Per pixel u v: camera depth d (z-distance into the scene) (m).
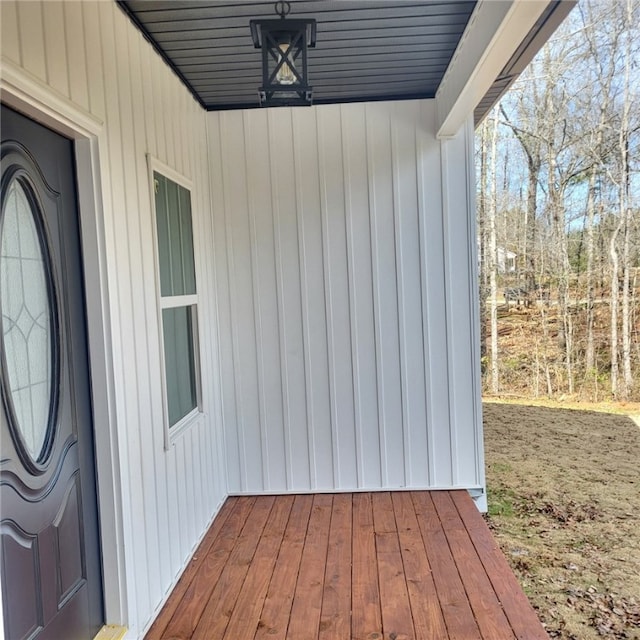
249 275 3.67
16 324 1.60
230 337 3.70
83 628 1.92
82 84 1.88
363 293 3.64
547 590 2.95
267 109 3.60
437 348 3.64
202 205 3.45
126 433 2.13
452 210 3.58
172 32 2.58
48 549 1.71
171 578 2.54
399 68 3.18
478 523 3.12
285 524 3.21
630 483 4.68
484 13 2.27
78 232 1.98
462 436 3.66
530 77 8.63
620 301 8.14
